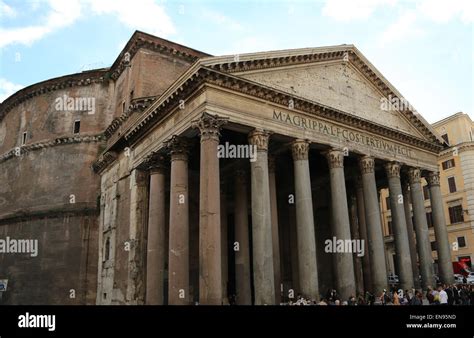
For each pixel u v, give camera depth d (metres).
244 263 24.83
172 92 21.80
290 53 23.44
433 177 31.94
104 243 31.62
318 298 21.30
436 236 30.98
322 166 32.97
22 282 34.47
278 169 33.09
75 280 32.50
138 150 27.28
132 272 25.77
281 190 34.81
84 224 33.81
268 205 20.66
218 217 18.84
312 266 21.47
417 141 30.52
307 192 22.42
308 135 23.52
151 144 25.23
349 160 30.58
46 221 35.06
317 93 24.98
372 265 25.25
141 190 27.08
